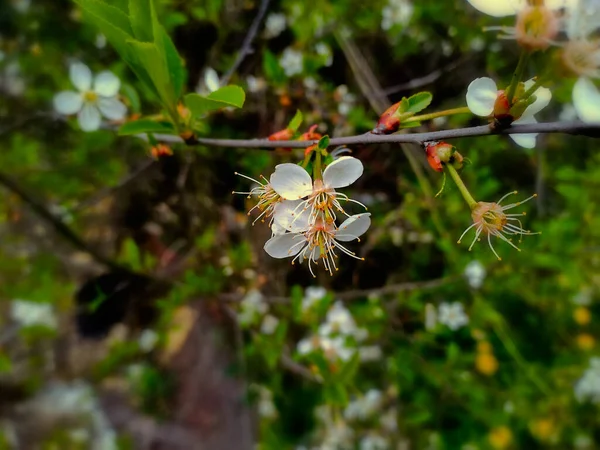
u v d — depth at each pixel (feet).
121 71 0.69
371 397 0.88
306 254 0.36
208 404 0.99
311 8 0.74
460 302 0.84
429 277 0.83
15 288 0.80
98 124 0.60
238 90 0.28
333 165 0.32
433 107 0.80
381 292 0.77
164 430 1.02
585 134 0.26
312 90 0.73
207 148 0.73
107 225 0.87
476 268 0.77
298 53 0.73
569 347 0.89
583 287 0.83
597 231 0.73
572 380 0.88
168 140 0.43
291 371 0.89
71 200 0.84
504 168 0.85
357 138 0.31
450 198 0.75
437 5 0.80
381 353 0.87
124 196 0.84
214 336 0.98
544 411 0.86
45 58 0.78
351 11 0.78
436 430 0.89
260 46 0.76
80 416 1.09
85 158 0.78
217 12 0.73
